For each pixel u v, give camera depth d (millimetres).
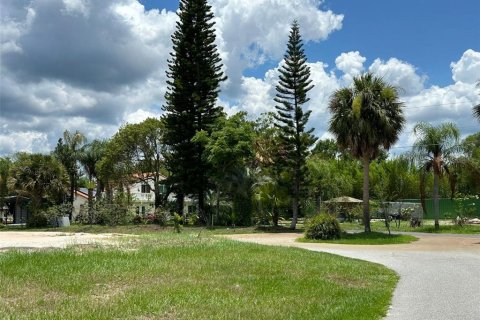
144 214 47094
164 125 44781
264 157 37906
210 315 7293
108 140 55656
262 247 16578
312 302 8602
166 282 9680
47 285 9039
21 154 45156
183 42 43844
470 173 33250
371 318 7473
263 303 8336
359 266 13734
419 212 45281
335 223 25281
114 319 6840
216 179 39406
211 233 32406
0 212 51344
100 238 20109
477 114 28031
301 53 37438
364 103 26625
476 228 33688
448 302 8797
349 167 58469
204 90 44406
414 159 33469
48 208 44125
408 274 12680
